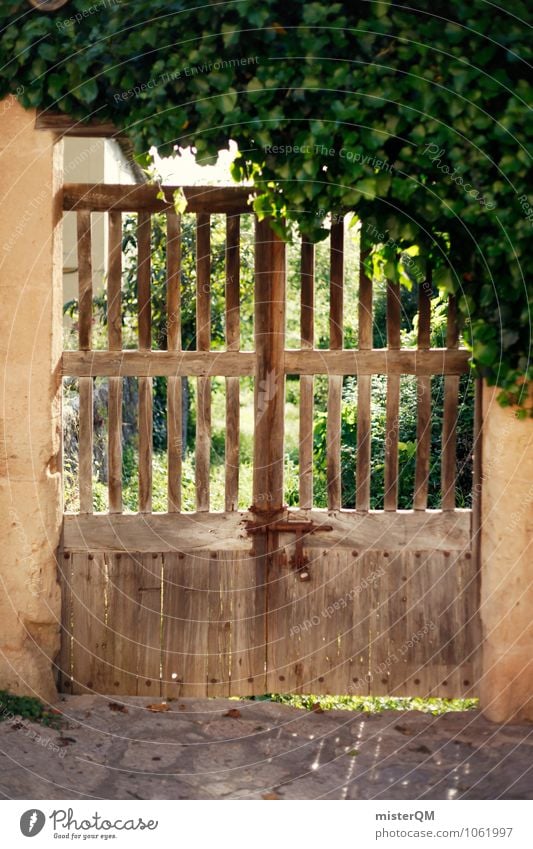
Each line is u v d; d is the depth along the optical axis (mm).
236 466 5609
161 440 11391
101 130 5016
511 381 4871
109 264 5516
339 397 5562
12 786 4262
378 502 7836
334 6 4449
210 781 4543
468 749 4867
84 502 5578
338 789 4477
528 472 5043
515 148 4477
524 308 4766
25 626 5188
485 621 5258
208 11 4555
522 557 5082
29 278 5113
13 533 5164
